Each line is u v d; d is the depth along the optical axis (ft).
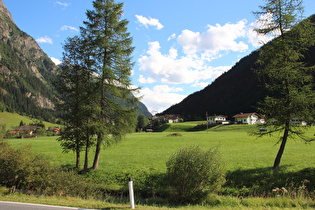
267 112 49.57
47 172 42.24
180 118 547.08
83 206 25.25
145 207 25.62
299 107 45.09
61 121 55.72
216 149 36.73
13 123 599.98
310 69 45.42
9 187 39.70
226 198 33.81
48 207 24.52
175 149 104.78
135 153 94.07
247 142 127.24
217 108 560.61
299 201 29.19
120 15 56.39
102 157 85.92
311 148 84.84
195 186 33.60
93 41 53.01
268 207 27.04
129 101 57.47
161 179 50.47
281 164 55.11
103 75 53.26
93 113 51.98
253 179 46.37
